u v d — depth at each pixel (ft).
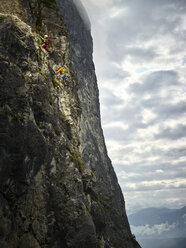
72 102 96.02
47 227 67.21
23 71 68.95
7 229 57.47
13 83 64.39
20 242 61.11
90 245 72.84
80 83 297.94
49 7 101.55
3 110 60.90
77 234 70.85
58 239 69.41
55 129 76.18
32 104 69.26
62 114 88.53
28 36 71.92
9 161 61.11
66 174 74.08
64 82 94.02
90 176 90.07
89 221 73.36
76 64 304.09
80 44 325.01
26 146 64.13
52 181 70.64
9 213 58.85
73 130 89.40
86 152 251.39
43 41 86.79
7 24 68.03
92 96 318.04
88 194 89.71
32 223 64.75
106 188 261.24
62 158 75.05
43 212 67.36
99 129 308.40
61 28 102.32
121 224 230.48
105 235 99.04
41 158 68.33
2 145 59.82
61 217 69.87
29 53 71.56
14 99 63.52
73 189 73.67
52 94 82.58
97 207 90.84
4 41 66.03
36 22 93.97
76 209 71.92
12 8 83.61
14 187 62.54
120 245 191.93
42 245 65.77
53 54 94.48
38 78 71.77
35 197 66.44
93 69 343.46
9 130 61.11
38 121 71.05
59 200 70.49
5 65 64.08
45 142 68.69
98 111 324.60
